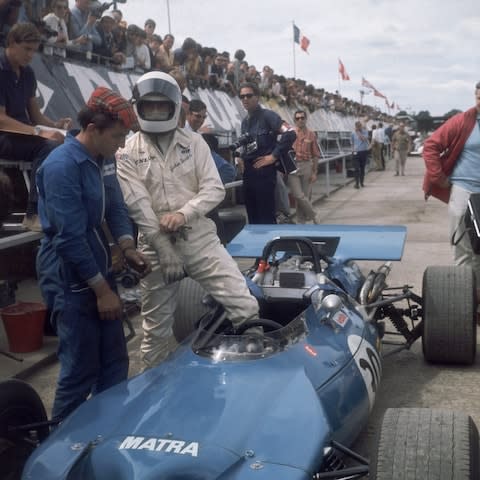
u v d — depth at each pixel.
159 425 2.92
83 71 8.70
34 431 3.56
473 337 5.33
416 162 38.53
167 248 4.46
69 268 3.74
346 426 3.44
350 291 5.22
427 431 2.80
